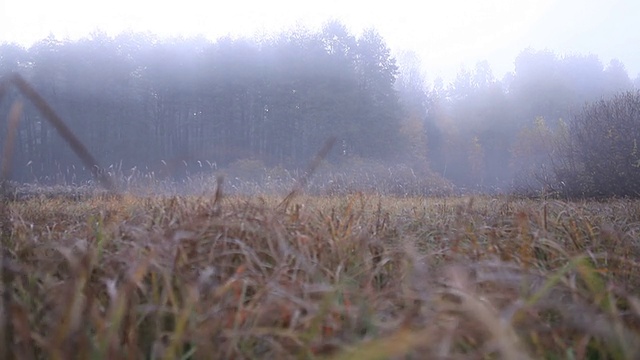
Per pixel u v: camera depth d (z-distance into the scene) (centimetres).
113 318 180
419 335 153
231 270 267
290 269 265
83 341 162
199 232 285
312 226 342
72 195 855
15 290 228
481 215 489
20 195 787
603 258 316
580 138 1540
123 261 241
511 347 150
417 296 204
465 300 184
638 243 358
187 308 183
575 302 210
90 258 224
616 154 1440
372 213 462
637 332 189
